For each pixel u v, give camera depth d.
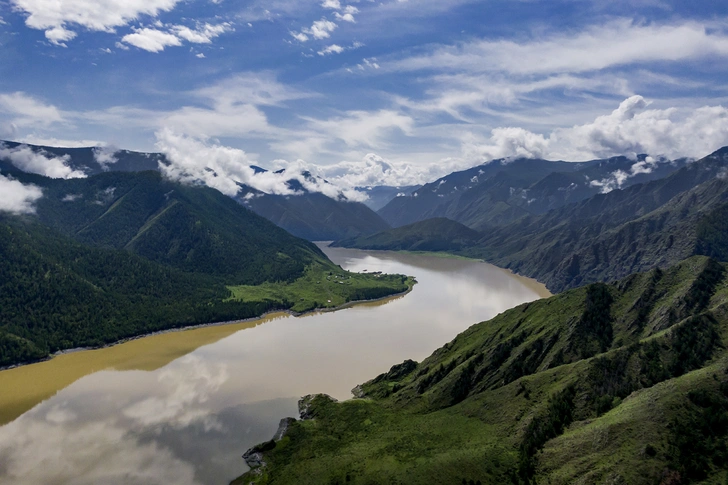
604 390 116.94
